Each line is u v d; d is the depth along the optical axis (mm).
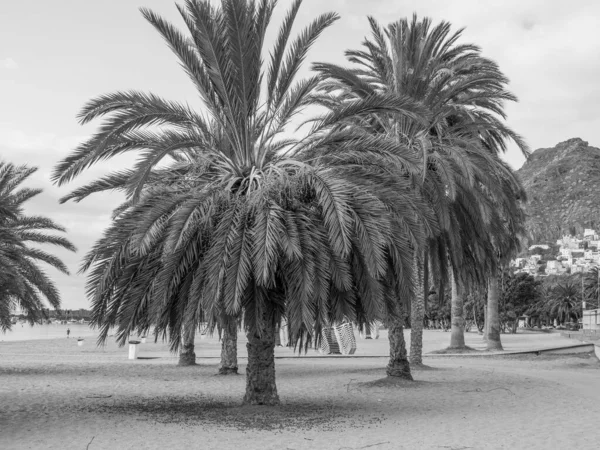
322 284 12422
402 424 12766
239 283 11820
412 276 13578
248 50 14016
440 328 143125
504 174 21953
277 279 13414
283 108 14914
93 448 10383
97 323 13836
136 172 12609
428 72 20906
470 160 19062
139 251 12500
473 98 20938
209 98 14695
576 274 161375
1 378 22094
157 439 11164
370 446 10555
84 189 14727
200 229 13148
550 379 21641
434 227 14516
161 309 12820
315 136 14953
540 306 139500
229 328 13922
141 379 22516
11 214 17203
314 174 13133
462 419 13383
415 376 22188
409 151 14133
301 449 10320
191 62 14438
